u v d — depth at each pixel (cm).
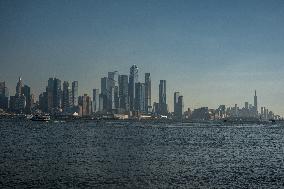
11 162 7594
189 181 5853
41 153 9350
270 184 5709
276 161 8612
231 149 11562
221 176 6347
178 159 8600
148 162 7912
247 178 6194
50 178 5844
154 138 16062
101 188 5225
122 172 6512
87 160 8044
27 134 17788
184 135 19250
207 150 11031
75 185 5375
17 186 5250
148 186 5425
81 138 15212
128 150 10331
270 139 17162
